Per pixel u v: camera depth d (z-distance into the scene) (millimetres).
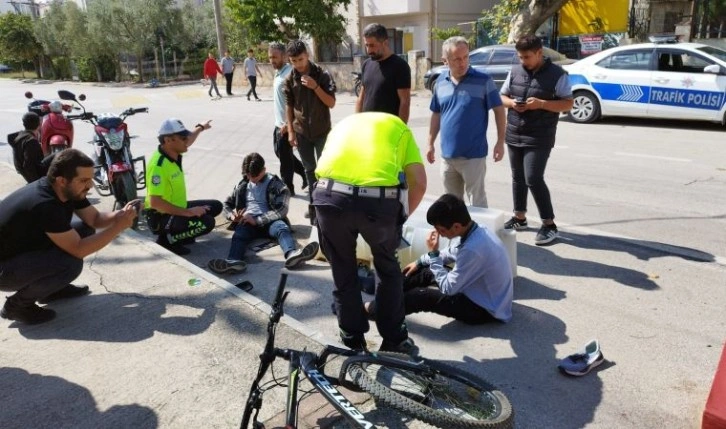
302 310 4289
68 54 39625
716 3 17438
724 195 6645
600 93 11492
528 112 5195
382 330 3396
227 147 10883
